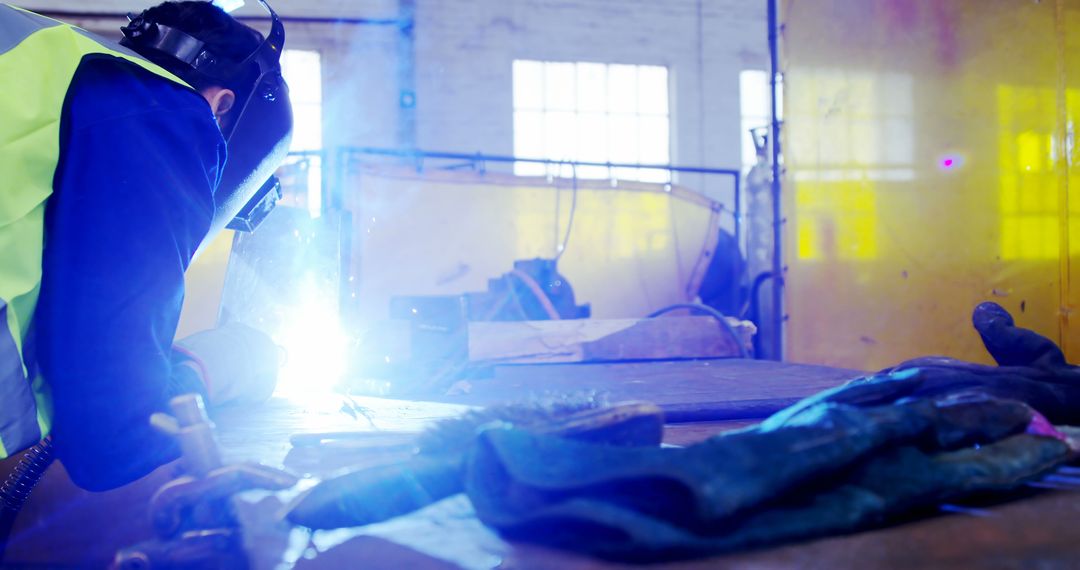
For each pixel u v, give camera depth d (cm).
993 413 86
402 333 234
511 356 299
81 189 94
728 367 281
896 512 71
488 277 536
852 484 73
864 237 360
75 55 98
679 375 251
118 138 96
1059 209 262
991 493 83
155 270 95
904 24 334
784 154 417
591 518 61
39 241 95
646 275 582
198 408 73
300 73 873
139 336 93
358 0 876
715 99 945
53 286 93
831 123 383
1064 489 85
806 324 404
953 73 309
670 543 60
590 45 920
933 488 73
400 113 879
